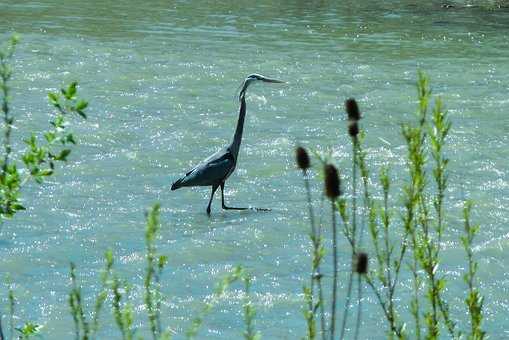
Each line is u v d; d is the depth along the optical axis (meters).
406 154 20.45
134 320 12.26
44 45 31.69
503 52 32.62
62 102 24.05
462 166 19.67
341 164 19.73
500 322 12.50
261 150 20.83
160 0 42.47
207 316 12.48
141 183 18.69
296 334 11.98
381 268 7.05
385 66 29.92
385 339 11.80
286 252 14.97
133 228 16.03
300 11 40.53
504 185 18.47
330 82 27.59
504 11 41.16
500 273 14.00
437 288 6.87
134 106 24.53
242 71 28.80
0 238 15.32
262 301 12.93
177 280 13.73
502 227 16.09
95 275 13.89
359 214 16.53
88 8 39.97
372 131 22.42
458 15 40.03
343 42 33.88
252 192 18.27
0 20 36.22
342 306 12.78
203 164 16.92
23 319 12.31
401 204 17.09
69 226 16.05
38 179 8.26
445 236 15.42
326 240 15.37
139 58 30.23
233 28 36.16
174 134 22.08
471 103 25.23
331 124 23.28
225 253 14.92
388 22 38.16
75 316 7.20
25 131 21.72
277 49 32.31
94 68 28.66
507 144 21.44
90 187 18.19
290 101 25.38
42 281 13.62
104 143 21.19
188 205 17.47
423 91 6.80
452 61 30.92
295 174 19.31
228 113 24.20
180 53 31.25
